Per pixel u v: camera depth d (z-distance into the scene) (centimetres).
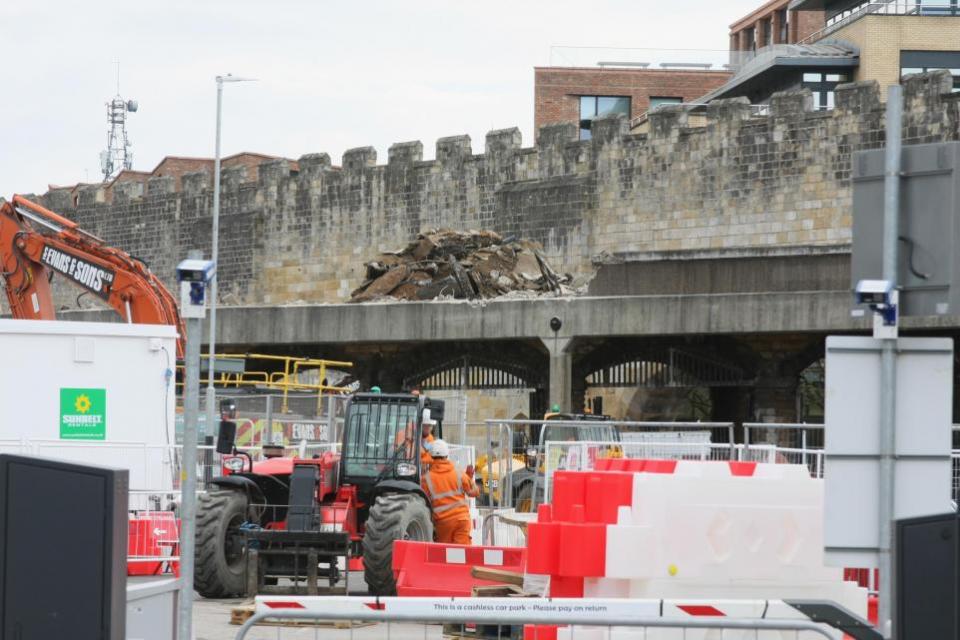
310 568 3288
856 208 1532
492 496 5025
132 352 3881
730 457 4144
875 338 1516
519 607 1677
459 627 2070
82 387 3844
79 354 3844
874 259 1518
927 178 1491
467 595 3045
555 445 4438
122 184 14238
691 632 1891
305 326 8325
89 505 1356
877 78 13025
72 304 13475
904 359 1520
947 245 1473
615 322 7512
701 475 2275
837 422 1524
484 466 6022
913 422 1521
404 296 9419
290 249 12738
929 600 1334
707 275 7594
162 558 3300
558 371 7644
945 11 13062
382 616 1678
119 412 3869
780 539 2267
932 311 1484
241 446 5544
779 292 7212
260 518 3541
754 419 8162
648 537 2220
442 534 3634
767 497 2266
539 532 2262
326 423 6253
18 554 1364
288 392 7419
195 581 3331
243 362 7344
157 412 3894
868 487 1524
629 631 1930
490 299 8000
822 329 7056
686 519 2239
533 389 8431
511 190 11388
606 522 2277
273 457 4016
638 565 2211
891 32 13025
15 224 5634
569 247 11050
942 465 1518
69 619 1355
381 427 3612
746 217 10206
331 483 3603
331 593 3375
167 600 1644
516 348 8450
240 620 2908
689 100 15825
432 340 8031
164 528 3347
